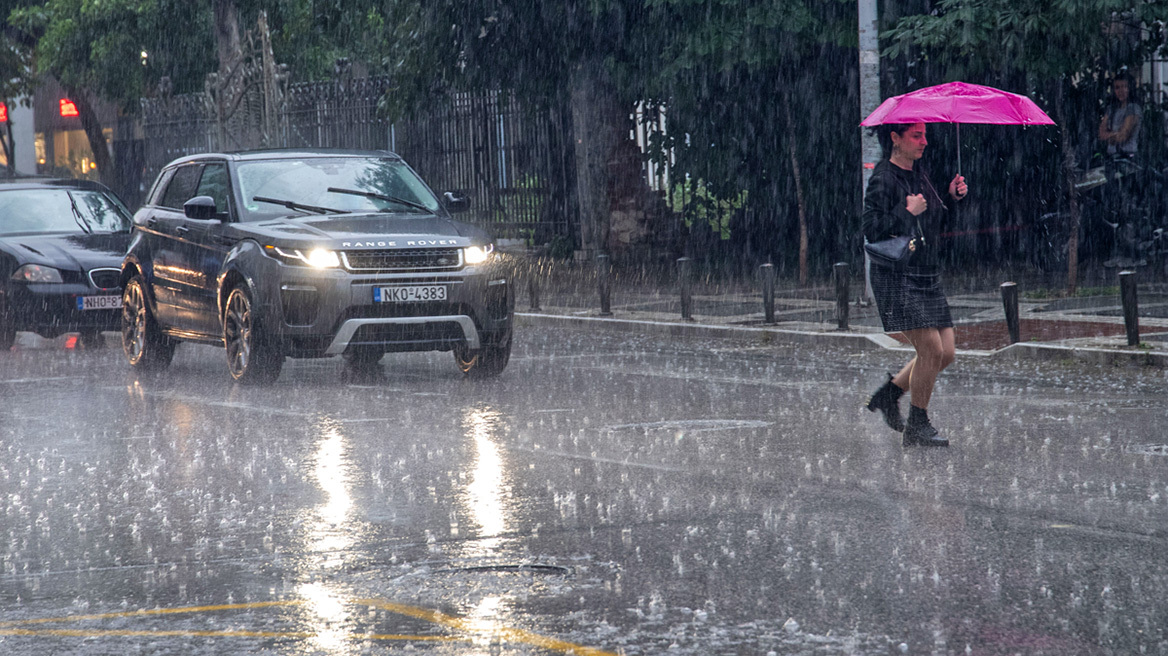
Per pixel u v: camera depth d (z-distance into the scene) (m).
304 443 19.02
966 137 46.78
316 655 9.69
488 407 22.16
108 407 23.30
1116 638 9.77
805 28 42.53
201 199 26.28
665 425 19.92
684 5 43.09
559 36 47.44
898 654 9.51
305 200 27.05
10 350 34.22
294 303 24.42
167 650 9.91
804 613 10.49
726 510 14.17
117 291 33.66
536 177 54.16
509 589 11.34
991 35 37.19
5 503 15.54
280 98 51.31
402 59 51.25
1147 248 43.28
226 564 12.47
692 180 51.16
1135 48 42.53
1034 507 13.97
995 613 10.40
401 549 12.84
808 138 48.28
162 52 67.81
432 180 57.47
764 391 23.47
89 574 12.26
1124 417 19.62
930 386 17.53
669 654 9.56
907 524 13.35
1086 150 45.06
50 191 36.81
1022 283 40.94
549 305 40.62
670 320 35.28
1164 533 12.79
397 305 24.52
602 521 13.80
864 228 17.61
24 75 77.38
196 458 18.05
